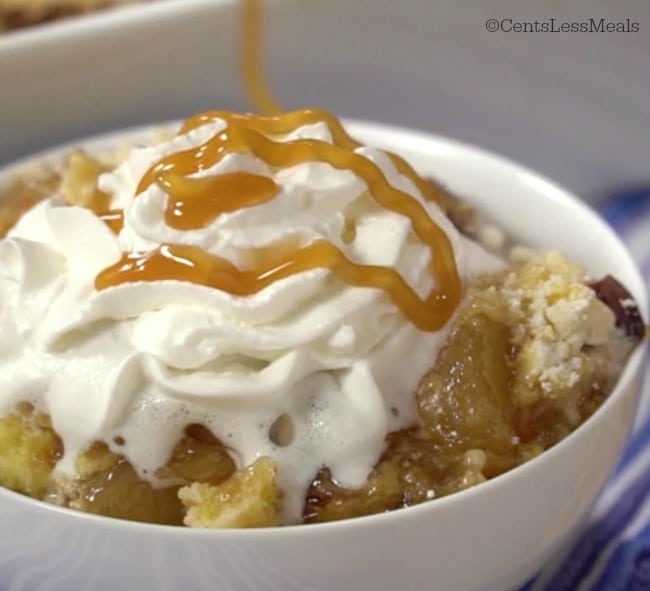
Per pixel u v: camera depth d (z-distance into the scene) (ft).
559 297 1.05
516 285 1.06
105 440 0.97
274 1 1.41
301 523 0.96
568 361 1.02
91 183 1.11
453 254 1.04
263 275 0.98
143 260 0.99
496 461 0.98
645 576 1.14
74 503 0.96
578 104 1.55
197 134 1.05
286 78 1.48
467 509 0.92
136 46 1.38
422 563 0.93
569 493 0.98
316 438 0.97
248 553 0.90
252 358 0.98
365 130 1.29
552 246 1.20
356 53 1.48
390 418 0.98
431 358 1.00
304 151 1.03
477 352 1.00
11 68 1.33
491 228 1.19
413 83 1.52
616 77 1.53
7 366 0.99
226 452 0.97
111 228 1.04
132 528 0.90
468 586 0.96
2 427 0.98
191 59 1.42
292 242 1.00
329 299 0.98
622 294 1.08
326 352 0.98
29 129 1.39
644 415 1.29
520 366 1.02
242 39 1.43
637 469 1.24
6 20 1.50
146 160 1.06
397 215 1.03
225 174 1.00
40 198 1.16
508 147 1.60
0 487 0.94
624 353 1.06
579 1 1.47
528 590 1.13
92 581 0.94
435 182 1.22
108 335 0.99
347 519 0.93
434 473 0.98
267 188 1.00
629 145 1.59
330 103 1.52
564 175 1.61
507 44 1.50
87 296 1.00
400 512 0.91
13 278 1.03
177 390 0.95
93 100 1.40
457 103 1.55
